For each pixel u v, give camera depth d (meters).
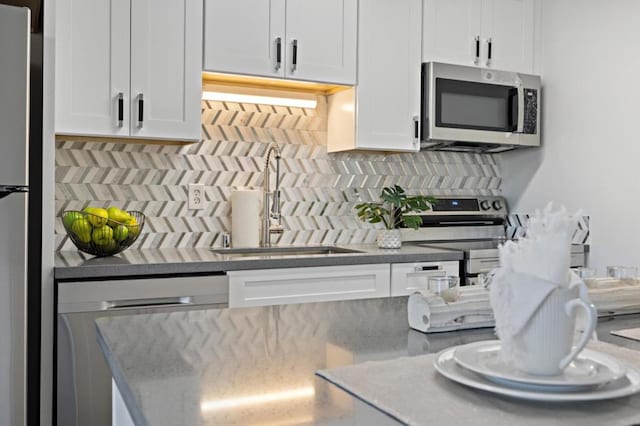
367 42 2.96
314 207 3.21
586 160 3.17
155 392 0.77
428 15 3.12
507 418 0.68
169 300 2.27
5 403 1.95
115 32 2.44
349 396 0.76
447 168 3.59
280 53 2.73
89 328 2.14
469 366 0.82
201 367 0.90
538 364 0.78
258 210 2.96
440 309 1.14
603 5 3.06
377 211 3.14
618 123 2.99
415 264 2.78
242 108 3.03
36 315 2.32
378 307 1.43
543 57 3.44
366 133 2.96
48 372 2.15
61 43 2.35
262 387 0.80
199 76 2.59
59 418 2.10
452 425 0.65
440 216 3.45
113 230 2.43
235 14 2.65
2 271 1.94
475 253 2.88
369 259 2.67
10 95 1.96
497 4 3.32
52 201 2.19
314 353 0.99
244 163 3.04
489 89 3.25
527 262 0.81
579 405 0.72
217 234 2.97
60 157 2.66
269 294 2.47
